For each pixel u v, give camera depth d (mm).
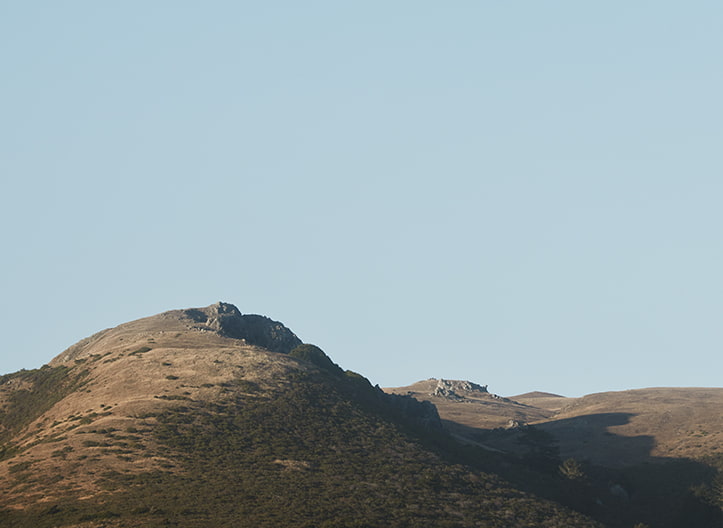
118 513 189625
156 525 179750
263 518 192375
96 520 184000
